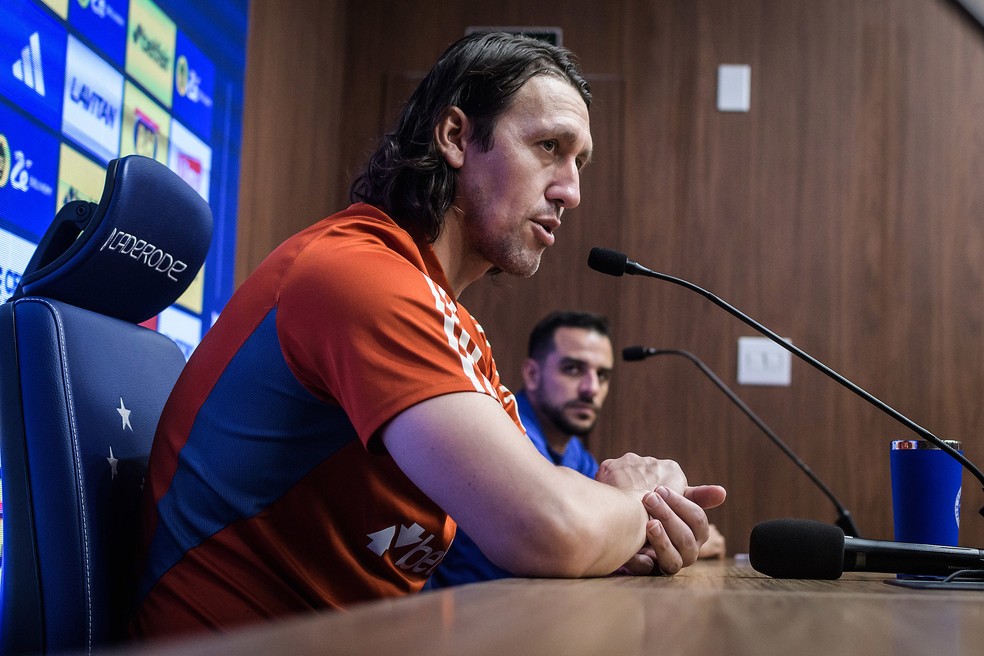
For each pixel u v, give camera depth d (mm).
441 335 885
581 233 3285
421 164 1154
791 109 3314
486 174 1171
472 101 1177
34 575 874
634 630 399
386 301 883
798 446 3162
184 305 1987
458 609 448
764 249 3260
